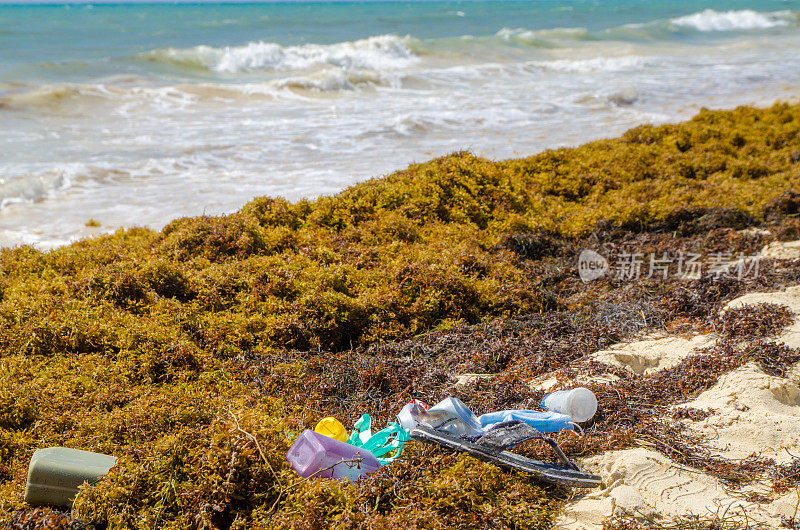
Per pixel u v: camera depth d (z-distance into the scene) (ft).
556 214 34.42
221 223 29.48
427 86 78.18
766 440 16.17
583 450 16.05
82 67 80.94
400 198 33.76
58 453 14.58
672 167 41.37
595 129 57.31
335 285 25.57
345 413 18.15
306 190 41.04
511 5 306.14
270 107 65.21
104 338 21.36
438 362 21.30
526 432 15.07
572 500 14.40
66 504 14.06
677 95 73.51
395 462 14.89
